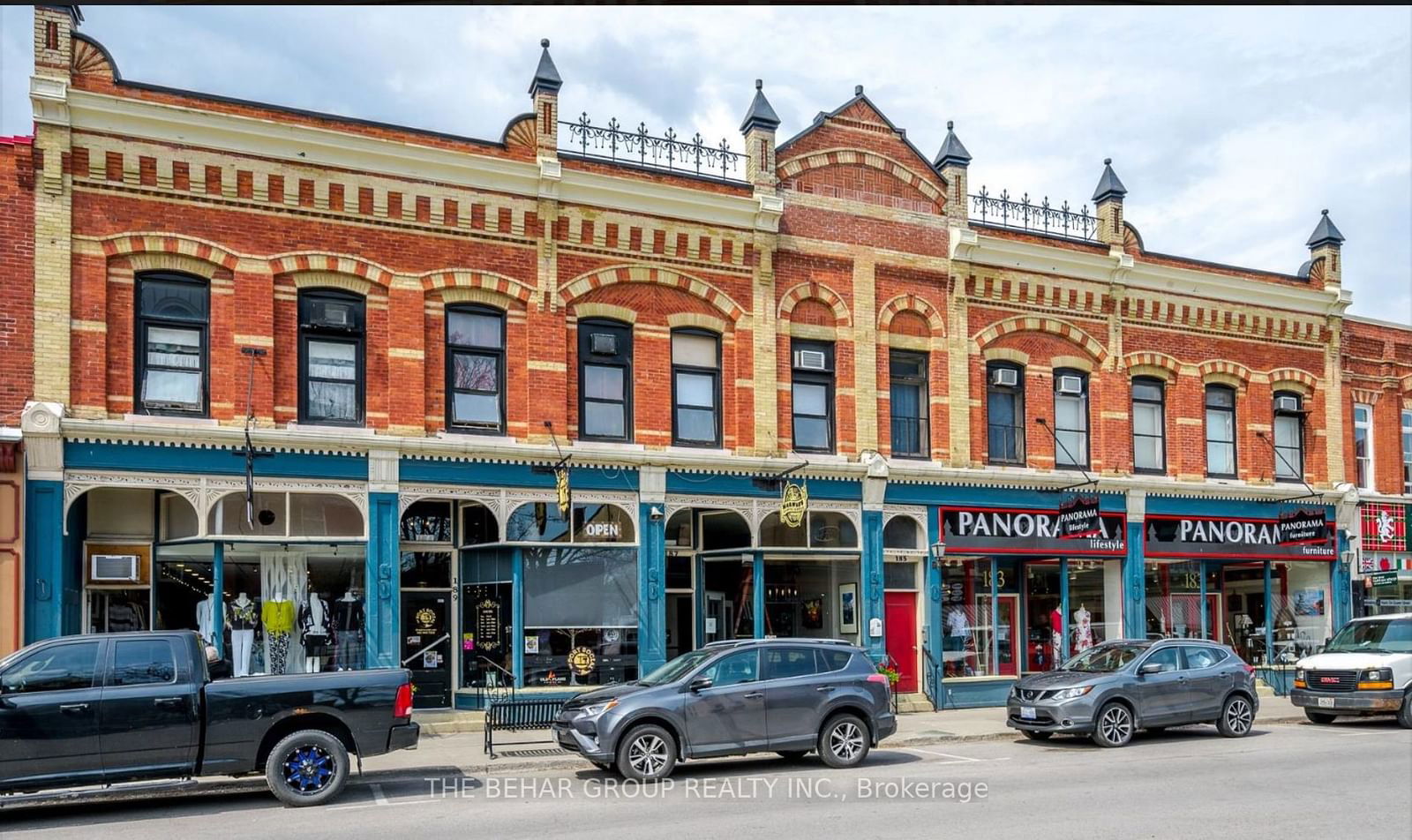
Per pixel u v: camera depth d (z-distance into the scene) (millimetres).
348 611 18375
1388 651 20922
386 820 11523
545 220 19891
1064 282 24609
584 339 20328
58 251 16750
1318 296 27578
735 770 14906
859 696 15211
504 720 16047
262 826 11266
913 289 23125
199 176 17688
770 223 21641
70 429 16500
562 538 19656
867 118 23047
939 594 22828
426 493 18750
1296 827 10883
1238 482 26297
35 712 11586
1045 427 24156
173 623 18000
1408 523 28641
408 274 18938
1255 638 26609
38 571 16234
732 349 21359
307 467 18016
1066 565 24297
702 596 21266
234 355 17766
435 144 19266
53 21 16844
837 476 21766
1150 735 19016
